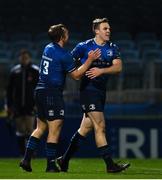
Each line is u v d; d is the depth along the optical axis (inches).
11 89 1389.0
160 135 1461.6
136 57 2156.7
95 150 1437.0
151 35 2407.7
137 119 1456.7
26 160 824.3
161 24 2369.6
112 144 1451.8
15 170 897.5
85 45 829.2
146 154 1457.9
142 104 1648.6
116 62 816.9
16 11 2343.8
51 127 808.3
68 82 1624.0
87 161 1218.0
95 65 818.8
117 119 1453.0
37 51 2183.8
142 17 2341.3
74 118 1428.4
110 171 796.6
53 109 804.6
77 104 1563.7
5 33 2333.9
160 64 1758.1
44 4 2332.7
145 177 732.7
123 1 2319.1
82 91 816.9
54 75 802.2
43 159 1353.3
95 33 829.2
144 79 1758.1
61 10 2330.2
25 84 1378.0
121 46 2244.1
